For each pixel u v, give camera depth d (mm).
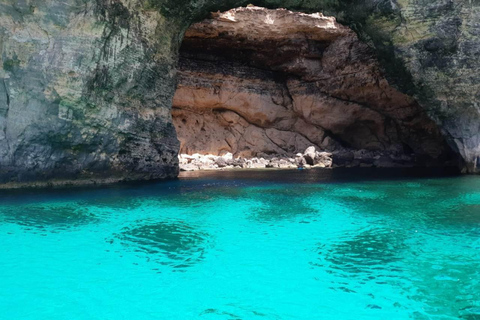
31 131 11195
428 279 5613
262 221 8758
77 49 11289
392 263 6230
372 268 6031
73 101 11477
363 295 5156
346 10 14969
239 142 24531
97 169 12844
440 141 22438
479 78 14516
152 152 14781
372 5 14141
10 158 11133
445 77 14828
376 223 8578
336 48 22016
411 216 9148
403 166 22016
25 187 11570
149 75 13953
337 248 6926
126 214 9289
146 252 6723
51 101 11242
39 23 10883
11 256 6477
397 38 14594
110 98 12508
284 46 22516
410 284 5445
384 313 4680
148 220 8781
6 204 9727
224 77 23281
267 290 5316
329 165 22641
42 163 11617
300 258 6469
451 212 9492
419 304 4883
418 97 15977
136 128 13695
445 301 4980
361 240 7379
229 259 6422
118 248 6902
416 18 13891
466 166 16625
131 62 12984
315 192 12438
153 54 13953
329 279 5633
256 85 23828
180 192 12320
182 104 23375
